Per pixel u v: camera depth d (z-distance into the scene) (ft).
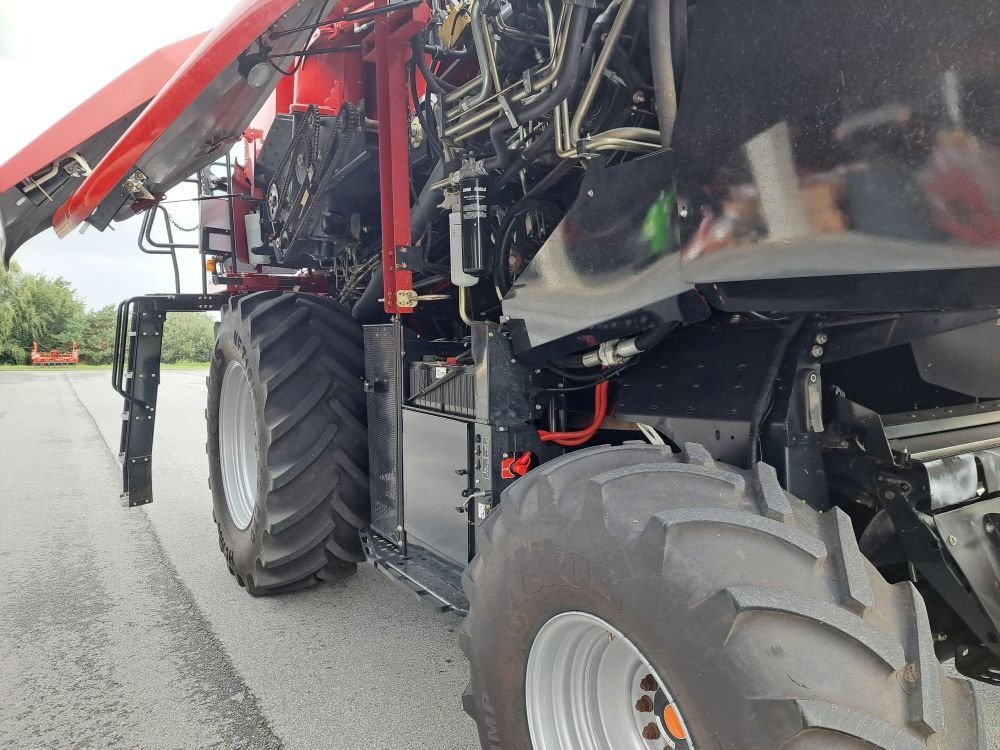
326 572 11.57
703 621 3.84
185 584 12.85
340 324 11.32
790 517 4.23
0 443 31.42
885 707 3.56
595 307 6.30
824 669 3.59
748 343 5.91
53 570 13.74
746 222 4.72
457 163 8.08
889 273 4.17
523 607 5.13
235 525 12.49
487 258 7.83
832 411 5.75
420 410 9.00
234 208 15.05
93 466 25.32
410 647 10.12
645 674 5.07
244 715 8.41
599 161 6.05
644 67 6.35
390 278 8.93
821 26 4.11
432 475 8.74
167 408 45.85
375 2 8.35
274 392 10.46
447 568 8.47
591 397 8.25
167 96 7.99
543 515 4.99
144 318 14.33
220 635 10.61
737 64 4.61
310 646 10.19
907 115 3.79
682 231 5.22
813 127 4.24
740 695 3.67
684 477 4.60
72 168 9.95
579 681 5.40
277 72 9.13
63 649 10.23
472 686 5.94
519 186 8.45
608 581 4.36
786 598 3.76
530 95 6.46
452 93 7.70
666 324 5.85
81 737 8.00
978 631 5.08
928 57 3.66
